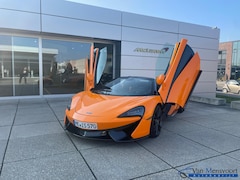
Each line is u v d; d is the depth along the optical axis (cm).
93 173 229
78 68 831
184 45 416
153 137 351
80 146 304
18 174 221
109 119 294
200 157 279
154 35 888
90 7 755
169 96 409
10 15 646
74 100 381
